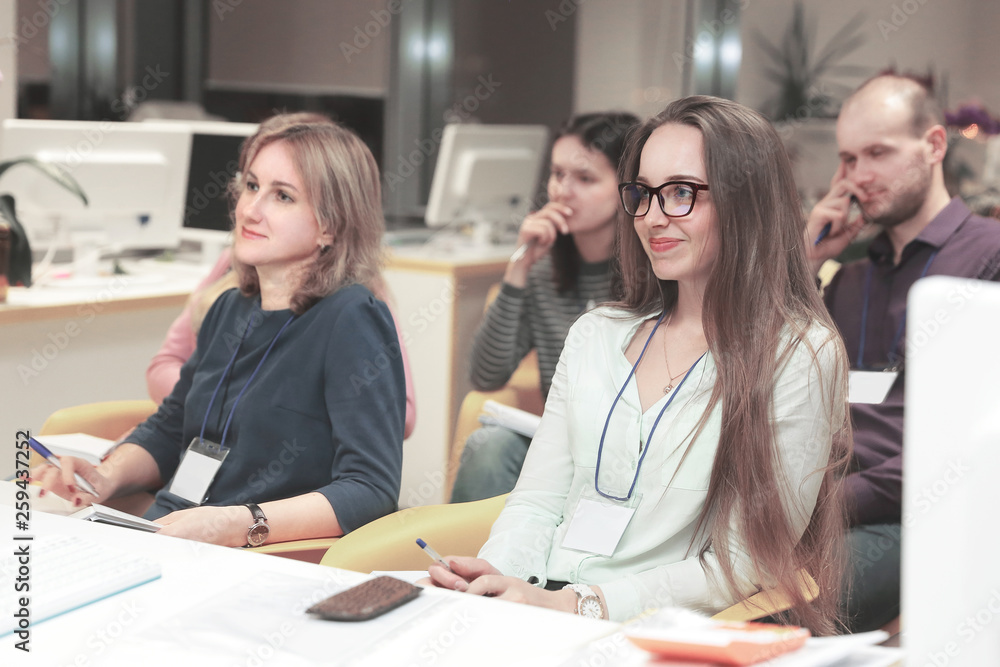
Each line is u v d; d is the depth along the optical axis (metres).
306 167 1.84
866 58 6.57
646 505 1.48
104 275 3.39
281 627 1.01
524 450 2.34
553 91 6.60
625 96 6.45
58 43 5.09
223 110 6.23
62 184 2.86
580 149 2.67
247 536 1.60
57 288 3.10
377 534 1.57
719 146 1.46
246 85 6.19
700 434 1.45
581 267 2.76
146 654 0.94
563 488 1.63
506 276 2.76
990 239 2.23
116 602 1.08
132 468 1.94
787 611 1.44
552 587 1.53
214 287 2.23
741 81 6.77
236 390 1.86
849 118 2.36
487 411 2.39
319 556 1.68
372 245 1.95
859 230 2.44
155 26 5.96
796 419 1.43
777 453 1.41
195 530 1.54
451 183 4.39
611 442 1.54
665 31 6.27
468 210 4.50
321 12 6.11
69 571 1.12
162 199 3.54
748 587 1.41
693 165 1.47
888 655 0.91
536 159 4.81
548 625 1.02
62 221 3.31
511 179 4.64
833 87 6.63
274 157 1.86
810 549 1.52
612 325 1.65
